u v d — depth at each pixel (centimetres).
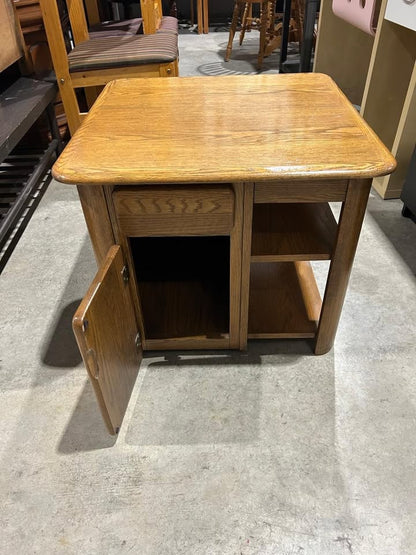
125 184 85
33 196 199
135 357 111
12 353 125
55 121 219
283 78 127
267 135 95
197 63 364
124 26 249
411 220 174
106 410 90
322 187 89
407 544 84
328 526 86
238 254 99
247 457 98
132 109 110
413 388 112
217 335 118
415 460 97
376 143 91
